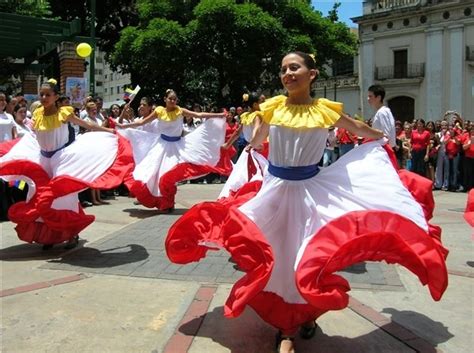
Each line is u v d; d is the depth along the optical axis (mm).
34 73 16156
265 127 3473
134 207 9039
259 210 3338
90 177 5371
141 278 4793
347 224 3090
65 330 3605
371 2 34406
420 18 32125
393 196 3316
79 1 24125
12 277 4820
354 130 3422
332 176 3385
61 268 5113
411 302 4258
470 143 12680
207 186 12828
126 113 10102
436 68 31781
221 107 22781
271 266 2984
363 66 35031
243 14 19531
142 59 20484
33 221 5559
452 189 13250
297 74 3225
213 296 4309
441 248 3500
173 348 3330
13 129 7996
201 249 3803
